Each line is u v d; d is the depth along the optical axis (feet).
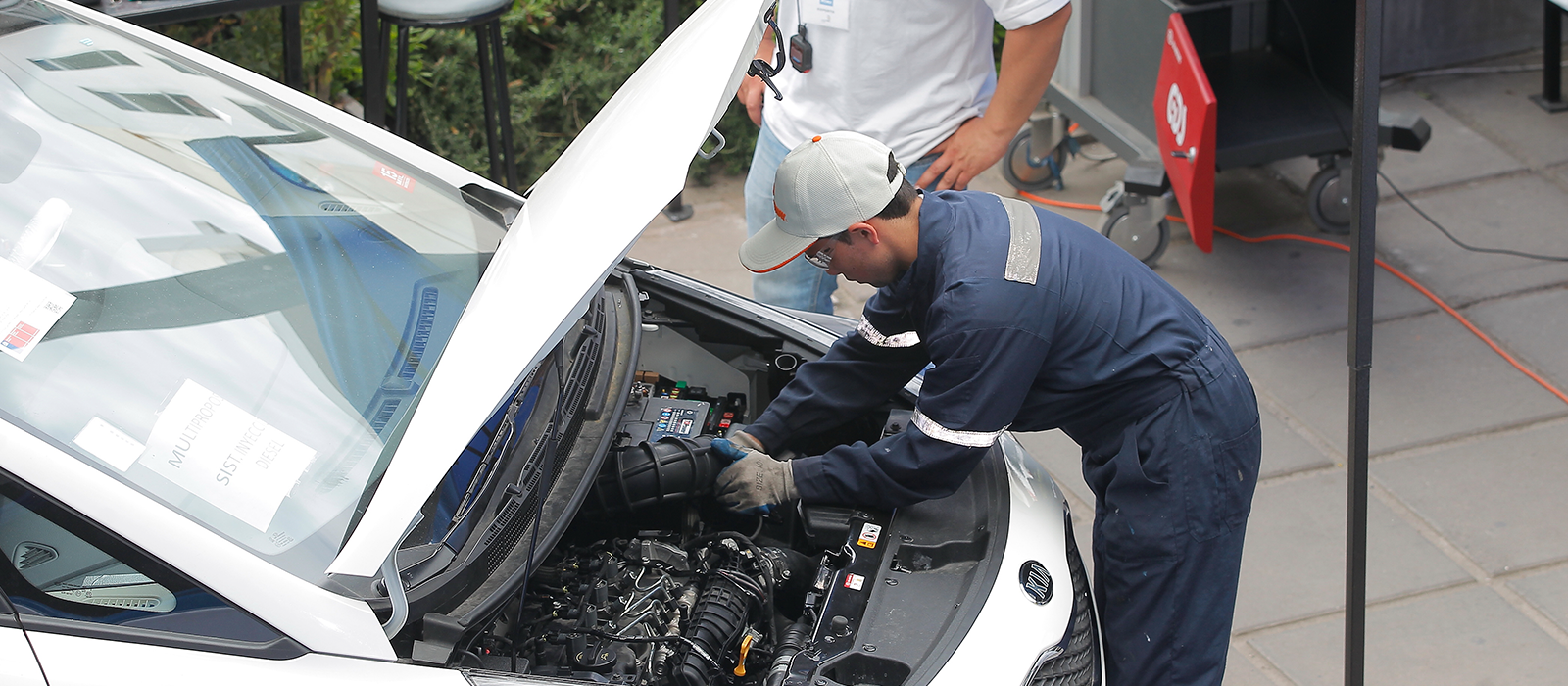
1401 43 19.98
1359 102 7.52
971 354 7.52
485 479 7.07
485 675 6.21
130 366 6.28
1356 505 8.23
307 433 6.43
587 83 18.48
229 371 6.52
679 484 8.07
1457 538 11.87
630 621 7.27
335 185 8.43
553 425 7.47
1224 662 8.59
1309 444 13.17
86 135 7.63
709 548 7.93
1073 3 16.33
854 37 11.20
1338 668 10.51
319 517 6.13
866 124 11.62
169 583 5.70
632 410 9.11
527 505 7.11
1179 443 8.00
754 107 12.72
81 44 8.59
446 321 7.45
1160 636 8.42
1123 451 8.15
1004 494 8.26
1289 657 10.66
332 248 7.75
